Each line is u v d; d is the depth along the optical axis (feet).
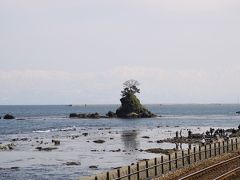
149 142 294.25
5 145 265.75
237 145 188.03
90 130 416.26
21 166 188.03
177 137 303.68
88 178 107.14
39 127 467.93
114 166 185.37
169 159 122.83
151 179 107.34
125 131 400.26
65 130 418.31
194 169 125.39
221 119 652.07
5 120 616.39
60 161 203.62
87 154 230.07
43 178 158.61
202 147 172.14
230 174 116.78
